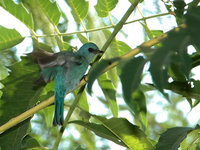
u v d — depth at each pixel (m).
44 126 13.37
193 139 8.11
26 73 8.38
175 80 7.86
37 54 7.03
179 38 3.04
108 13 8.45
